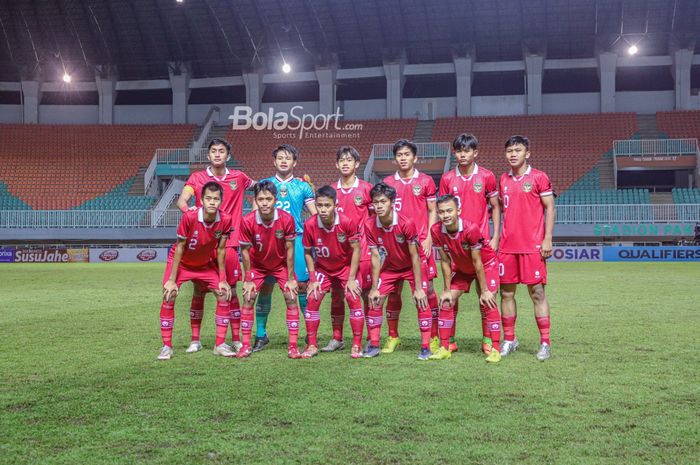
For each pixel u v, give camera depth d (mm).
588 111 32906
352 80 34562
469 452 2717
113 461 2635
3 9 31500
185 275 5152
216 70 34750
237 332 5613
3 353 5164
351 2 30344
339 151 5699
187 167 29719
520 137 5113
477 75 33750
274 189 5027
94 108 35938
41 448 2797
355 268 5098
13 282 13898
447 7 30094
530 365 4602
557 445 2805
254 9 31078
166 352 4953
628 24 30094
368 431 3006
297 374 4316
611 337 5879
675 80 31094
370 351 5066
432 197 5715
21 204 28953
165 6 31281
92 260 25156
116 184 30703
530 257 5012
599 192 26734
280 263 5230
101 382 4066
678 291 10797
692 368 4438
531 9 29641
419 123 32781
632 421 3158
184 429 3053
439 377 4195
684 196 25969
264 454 2705
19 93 35625
